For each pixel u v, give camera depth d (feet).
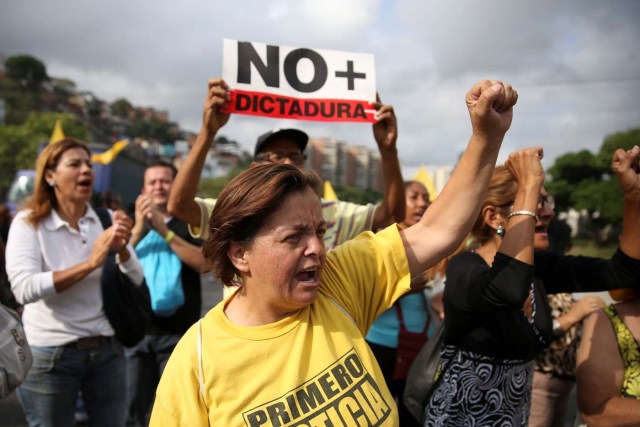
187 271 12.76
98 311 9.73
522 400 6.98
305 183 4.69
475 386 6.81
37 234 9.64
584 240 148.56
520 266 5.83
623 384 6.72
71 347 9.39
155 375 12.67
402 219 10.18
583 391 6.98
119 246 9.66
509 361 6.79
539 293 7.36
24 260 9.29
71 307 9.47
